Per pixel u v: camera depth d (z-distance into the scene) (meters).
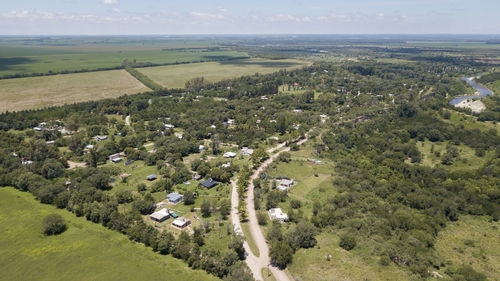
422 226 133.38
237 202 160.75
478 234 134.62
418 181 180.88
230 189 174.88
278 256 114.06
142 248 123.69
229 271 109.50
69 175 182.38
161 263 114.50
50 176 178.12
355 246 121.94
